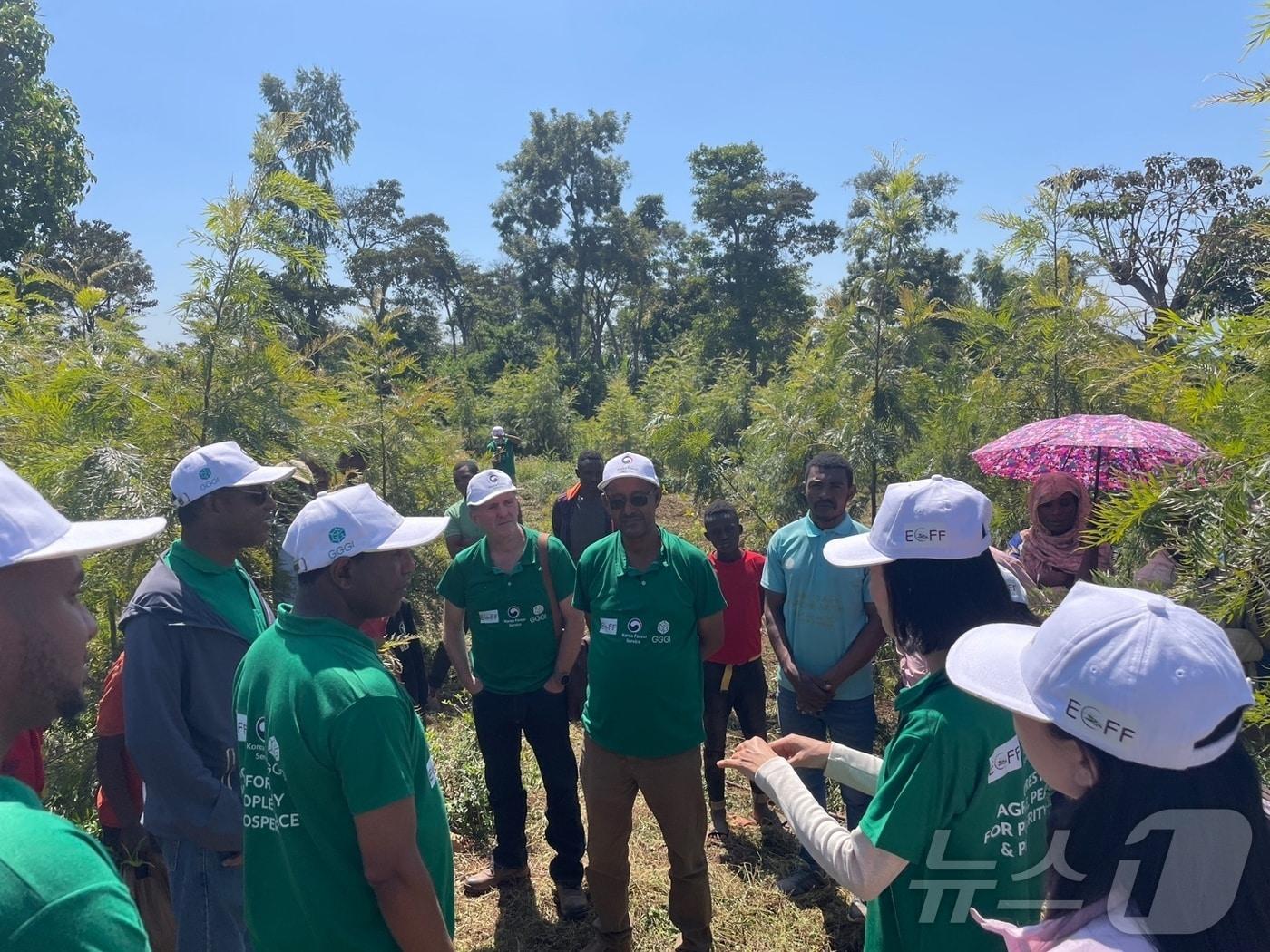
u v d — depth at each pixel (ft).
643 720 11.50
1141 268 24.16
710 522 16.28
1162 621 3.86
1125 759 3.72
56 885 3.41
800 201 149.28
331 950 6.52
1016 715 4.44
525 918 13.69
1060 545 15.38
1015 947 4.16
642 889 14.25
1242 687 3.72
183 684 9.08
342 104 131.23
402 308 28.25
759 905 13.82
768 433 24.80
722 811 16.11
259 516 9.86
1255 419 7.73
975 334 22.72
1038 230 20.34
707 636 12.13
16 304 17.85
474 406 94.12
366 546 6.98
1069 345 19.79
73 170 55.47
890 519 6.44
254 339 15.21
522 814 14.39
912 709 6.04
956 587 6.15
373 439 25.95
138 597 9.12
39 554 4.03
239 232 14.66
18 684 4.17
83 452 13.14
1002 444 14.51
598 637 11.88
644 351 199.62
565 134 173.68
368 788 6.19
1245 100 7.04
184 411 14.60
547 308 184.55
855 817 13.26
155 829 9.05
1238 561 7.32
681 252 193.06
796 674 13.99
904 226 22.36
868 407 22.44
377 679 6.55
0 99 51.49
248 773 6.89
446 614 14.08
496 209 181.06
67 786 12.69
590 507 23.48
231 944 9.12
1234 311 8.59
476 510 13.35
